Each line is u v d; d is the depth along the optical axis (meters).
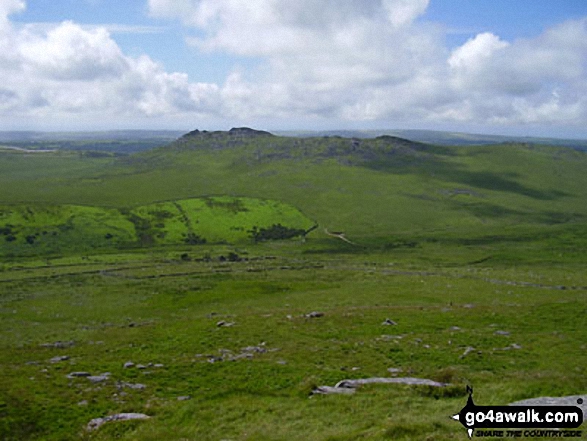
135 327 80.62
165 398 40.91
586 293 119.62
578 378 40.16
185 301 126.25
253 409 35.59
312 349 56.94
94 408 38.81
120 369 50.25
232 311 105.44
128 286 157.50
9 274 184.12
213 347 60.19
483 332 65.94
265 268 195.88
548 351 55.06
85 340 72.06
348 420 31.48
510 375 43.38
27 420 36.50
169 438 31.44
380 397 35.69
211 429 32.56
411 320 75.19
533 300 107.06
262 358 53.09
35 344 73.00
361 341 60.88
